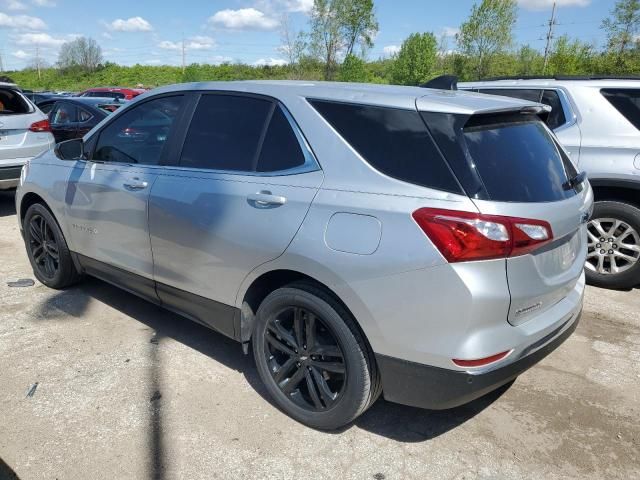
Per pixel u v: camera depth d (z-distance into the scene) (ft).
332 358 9.02
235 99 10.50
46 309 13.92
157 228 11.06
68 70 246.47
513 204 7.73
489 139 8.30
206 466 8.48
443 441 9.25
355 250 8.11
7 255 18.26
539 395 10.71
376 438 9.29
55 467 8.37
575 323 9.53
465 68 136.77
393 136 8.36
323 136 8.97
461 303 7.46
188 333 12.84
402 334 7.94
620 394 10.77
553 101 17.07
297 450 8.91
